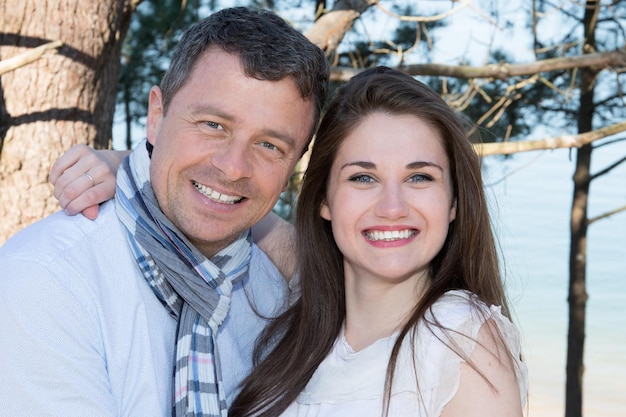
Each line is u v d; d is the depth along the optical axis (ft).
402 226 7.01
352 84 7.46
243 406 7.73
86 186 7.34
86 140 12.74
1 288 6.73
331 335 7.79
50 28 12.41
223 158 7.14
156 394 7.17
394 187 7.00
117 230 7.35
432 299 7.09
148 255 7.29
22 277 6.75
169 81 7.39
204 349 7.38
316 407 7.22
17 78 12.34
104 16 12.82
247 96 7.07
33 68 12.34
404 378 6.81
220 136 7.19
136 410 7.10
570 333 26.63
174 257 7.29
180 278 7.32
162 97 7.49
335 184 7.37
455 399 6.59
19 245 7.02
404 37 22.85
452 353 6.60
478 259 7.38
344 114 7.27
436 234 7.09
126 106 29.89
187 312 7.41
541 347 43.06
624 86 24.62
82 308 6.90
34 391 6.64
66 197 7.30
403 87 7.17
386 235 7.07
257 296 8.45
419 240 7.09
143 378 7.14
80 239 7.12
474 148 7.62
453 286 7.41
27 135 12.33
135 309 7.23
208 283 7.47
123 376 7.09
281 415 7.52
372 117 7.16
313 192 7.89
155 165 7.34
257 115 7.11
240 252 7.84
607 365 41.04
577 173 26.32
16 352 6.64
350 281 7.68
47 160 12.37
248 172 7.21
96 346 6.97
